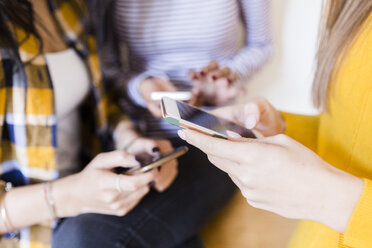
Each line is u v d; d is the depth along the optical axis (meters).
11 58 0.77
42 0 0.90
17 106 0.80
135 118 1.17
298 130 0.80
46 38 0.90
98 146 1.10
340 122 0.59
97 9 1.07
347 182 0.46
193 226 0.89
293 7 1.41
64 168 0.99
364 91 0.51
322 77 0.59
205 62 1.25
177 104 0.63
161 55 1.24
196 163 1.03
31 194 0.75
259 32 1.31
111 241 0.76
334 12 0.58
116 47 1.31
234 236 1.07
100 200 0.72
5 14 0.76
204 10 1.14
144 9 1.15
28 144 0.83
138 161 0.72
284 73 1.55
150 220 0.82
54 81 0.89
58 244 0.77
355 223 0.46
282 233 1.08
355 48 0.51
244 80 1.24
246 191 0.51
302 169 0.47
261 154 0.47
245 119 0.69
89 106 1.07
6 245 0.83
